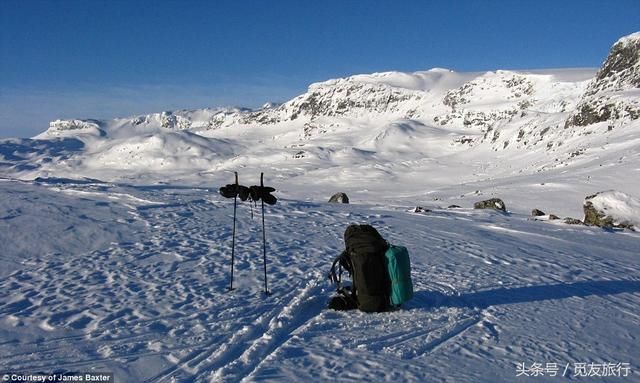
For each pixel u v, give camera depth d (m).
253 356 4.74
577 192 38.44
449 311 6.25
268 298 6.67
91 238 10.17
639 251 11.95
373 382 4.22
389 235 11.85
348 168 106.50
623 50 146.88
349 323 5.76
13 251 9.01
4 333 5.28
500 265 9.11
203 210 14.32
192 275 7.73
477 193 44.25
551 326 5.85
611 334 5.66
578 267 9.31
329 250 9.75
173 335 5.29
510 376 4.47
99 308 6.13
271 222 12.84
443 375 4.43
